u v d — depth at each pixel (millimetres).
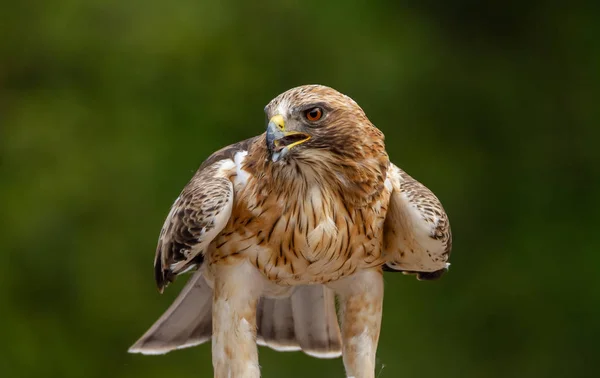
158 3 15633
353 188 8344
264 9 15547
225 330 8531
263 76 15352
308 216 8305
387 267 9188
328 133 8227
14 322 14695
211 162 8867
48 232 14883
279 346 9477
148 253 14727
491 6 16406
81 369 14594
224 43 15406
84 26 15656
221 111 15234
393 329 14992
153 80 15352
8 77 15625
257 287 8570
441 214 8516
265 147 8352
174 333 9477
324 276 8609
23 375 14594
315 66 15438
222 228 8414
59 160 15117
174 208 8719
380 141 8477
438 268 8992
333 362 14273
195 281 9305
